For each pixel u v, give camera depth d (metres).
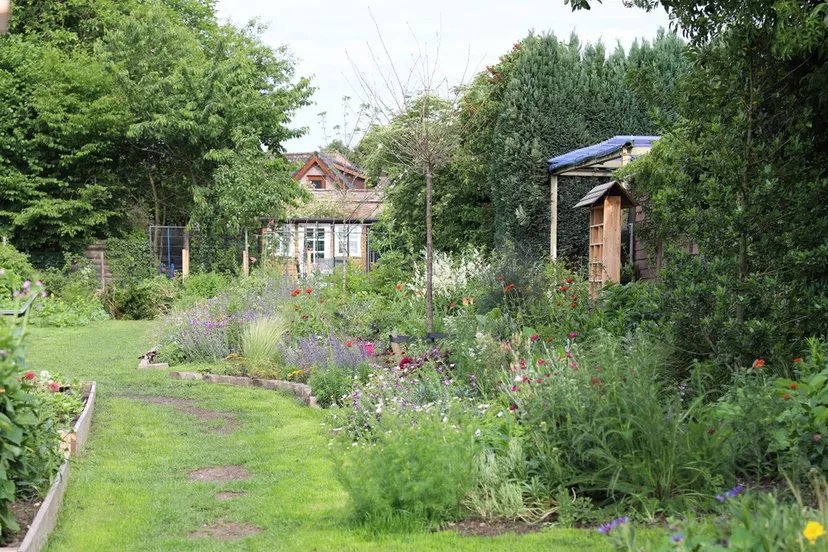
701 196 6.68
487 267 12.60
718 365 6.34
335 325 11.79
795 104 6.52
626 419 4.92
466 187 21.45
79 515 5.06
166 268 25.86
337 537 4.46
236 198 26.14
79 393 8.45
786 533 3.18
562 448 5.03
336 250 33.03
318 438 7.14
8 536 4.23
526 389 5.64
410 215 22.38
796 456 4.70
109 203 28.05
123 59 27.98
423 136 10.20
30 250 26.06
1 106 24.97
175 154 28.17
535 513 4.74
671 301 6.81
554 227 17.17
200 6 35.59
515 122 18.84
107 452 6.78
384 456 4.84
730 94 6.62
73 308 21.16
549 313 9.62
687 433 4.84
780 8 5.58
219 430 7.83
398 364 8.65
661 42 19.12
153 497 5.48
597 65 19.16
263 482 5.86
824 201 6.29
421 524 4.60
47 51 26.34
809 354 5.90
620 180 14.55
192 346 12.32
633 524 4.26
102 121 26.17
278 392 9.80
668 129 7.09
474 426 5.54
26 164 26.02
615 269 12.79
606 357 5.40
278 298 13.02
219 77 27.50
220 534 4.75
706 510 4.47
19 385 4.47
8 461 4.38
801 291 6.27
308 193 29.50
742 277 6.44
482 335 7.83
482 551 4.06
